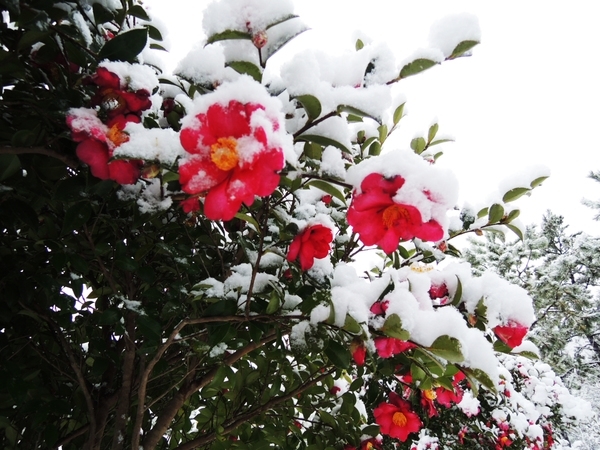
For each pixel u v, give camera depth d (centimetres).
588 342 427
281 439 67
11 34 39
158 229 53
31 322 51
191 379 57
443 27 36
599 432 388
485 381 40
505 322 50
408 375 60
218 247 58
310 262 43
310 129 36
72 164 40
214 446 61
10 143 41
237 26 31
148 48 54
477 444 128
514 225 62
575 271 419
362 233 37
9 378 40
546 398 165
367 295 43
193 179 29
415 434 96
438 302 54
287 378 69
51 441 46
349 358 43
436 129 68
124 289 55
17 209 42
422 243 64
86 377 57
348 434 68
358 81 38
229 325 44
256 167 28
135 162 34
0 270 45
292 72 33
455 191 34
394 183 34
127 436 61
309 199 53
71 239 49
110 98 36
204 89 35
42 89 42
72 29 39
